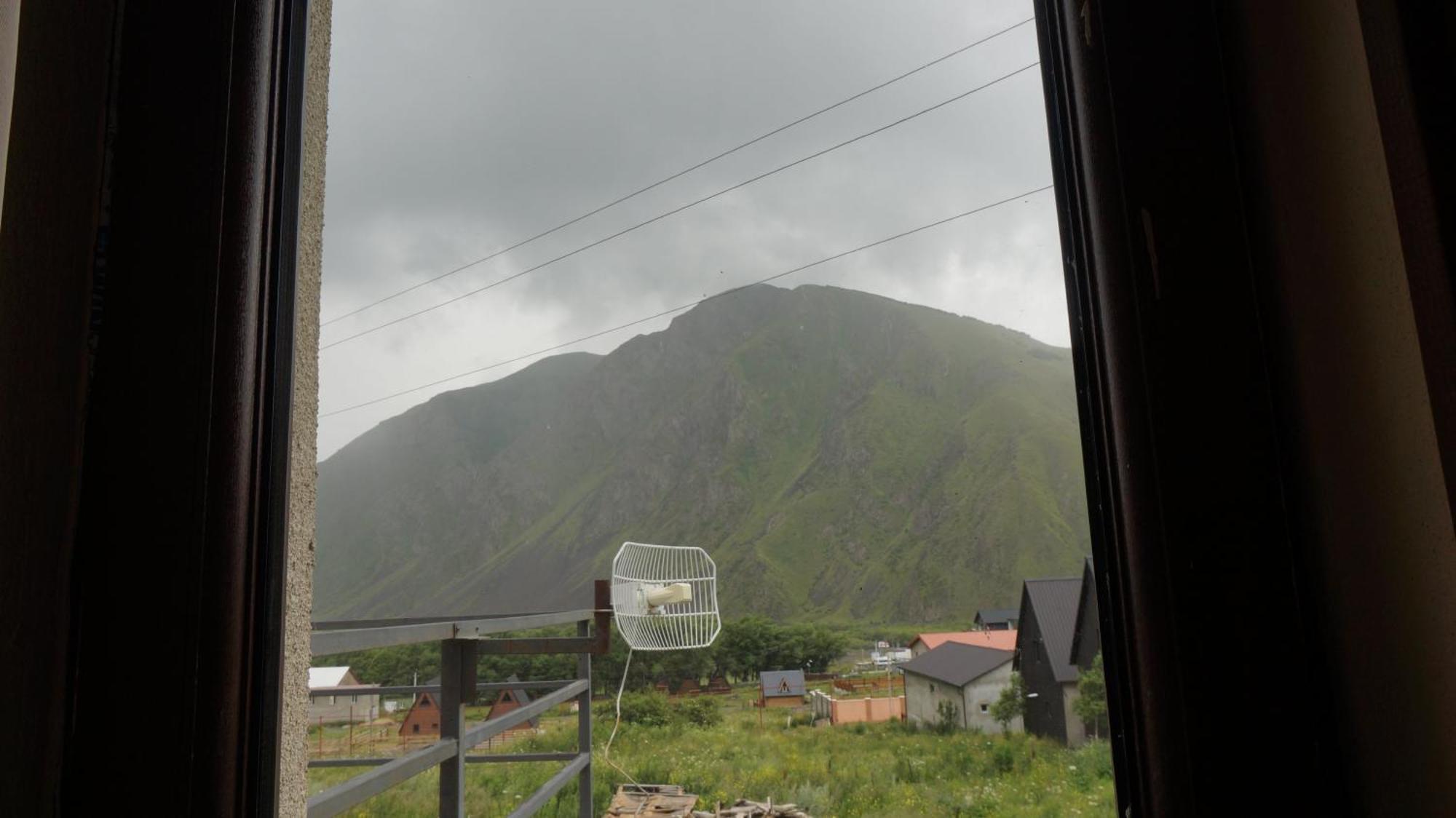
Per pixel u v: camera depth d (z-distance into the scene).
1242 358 0.59
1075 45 0.65
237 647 0.65
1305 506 0.56
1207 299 0.60
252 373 0.68
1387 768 0.51
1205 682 0.55
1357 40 0.50
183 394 0.66
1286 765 0.54
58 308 0.67
